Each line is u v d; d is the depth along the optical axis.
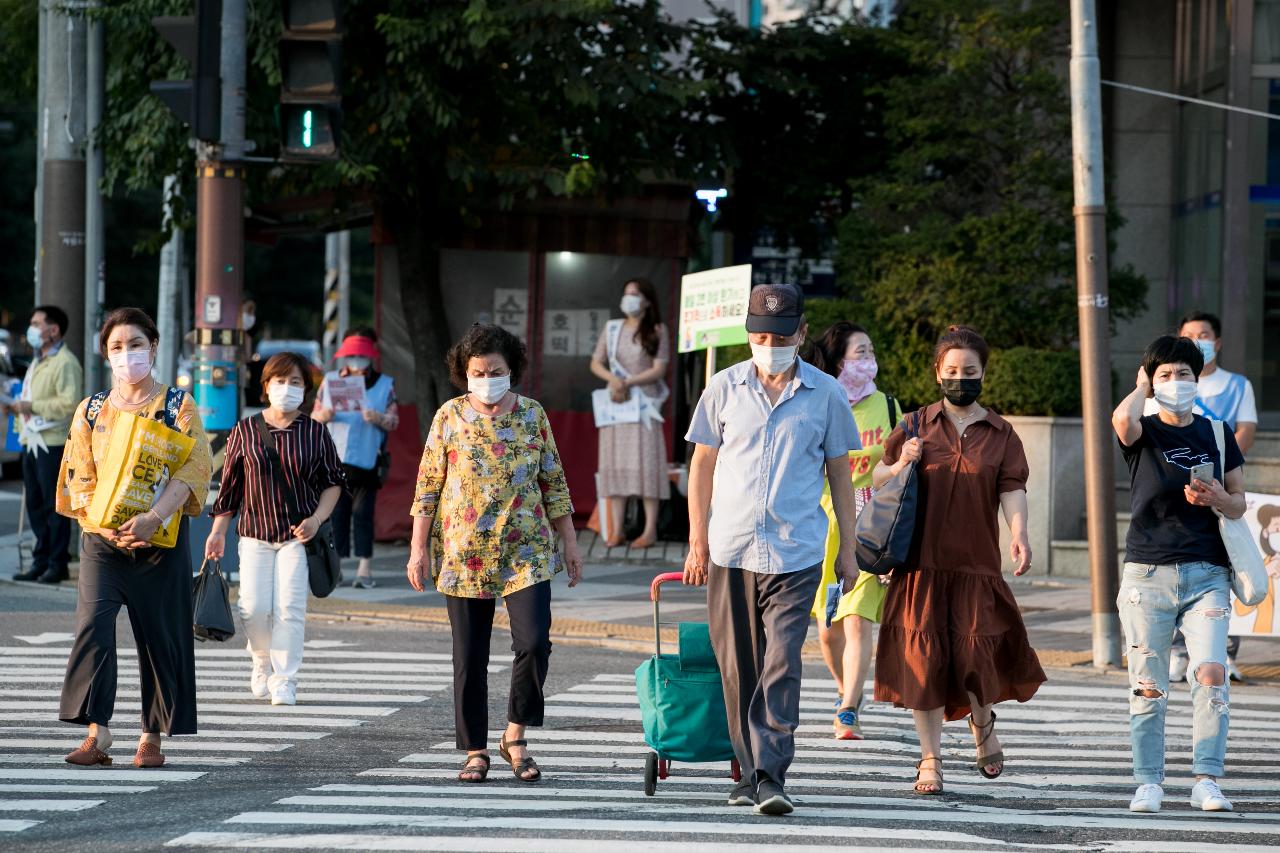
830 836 17.84
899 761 24.98
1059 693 31.91
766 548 19.89
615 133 54.47
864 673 26.58
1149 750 21.31
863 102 60.69
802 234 62.00
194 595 28.59
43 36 55.78
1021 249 48.81
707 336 40.16
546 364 57.28
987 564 22.20
